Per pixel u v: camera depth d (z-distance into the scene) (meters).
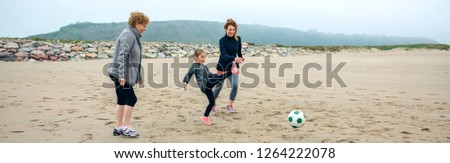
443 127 5.34
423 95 8.70
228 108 6.41
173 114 6.19
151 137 4.68
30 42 22.05
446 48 59.00
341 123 5.57
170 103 7.29
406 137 4.75
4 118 5.56
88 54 22.39
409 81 11.82
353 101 7.74
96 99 7.55
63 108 6.48
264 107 6.95
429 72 15.10
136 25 4.54
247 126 5.36
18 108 6.36
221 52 5.95
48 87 9.12
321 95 8.62
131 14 4.57
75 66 15.58
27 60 18.84
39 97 7.57
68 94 8.10
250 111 6.54
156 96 8.18
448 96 8.57
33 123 5.28
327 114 6.28
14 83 9.65
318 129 5.18
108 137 4.64
